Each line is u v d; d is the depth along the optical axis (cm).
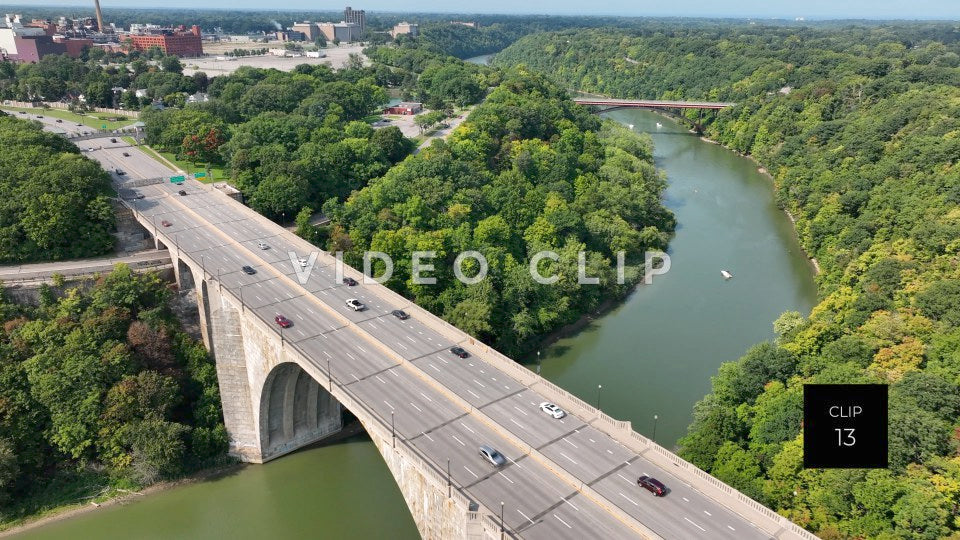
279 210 18200
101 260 14850
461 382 10031
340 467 12169
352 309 12269
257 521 10819
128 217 16650
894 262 14238
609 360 14662
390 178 18975
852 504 8750
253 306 12200
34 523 10725
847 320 12912
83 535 10594
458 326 14025
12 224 14425
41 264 14425
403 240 15700
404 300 12662
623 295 17675
